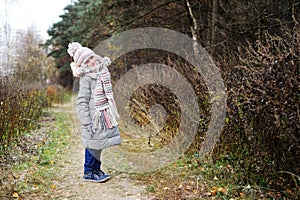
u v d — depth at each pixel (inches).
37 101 453.7
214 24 336.2
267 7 287.6
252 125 150.3
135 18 427.5
